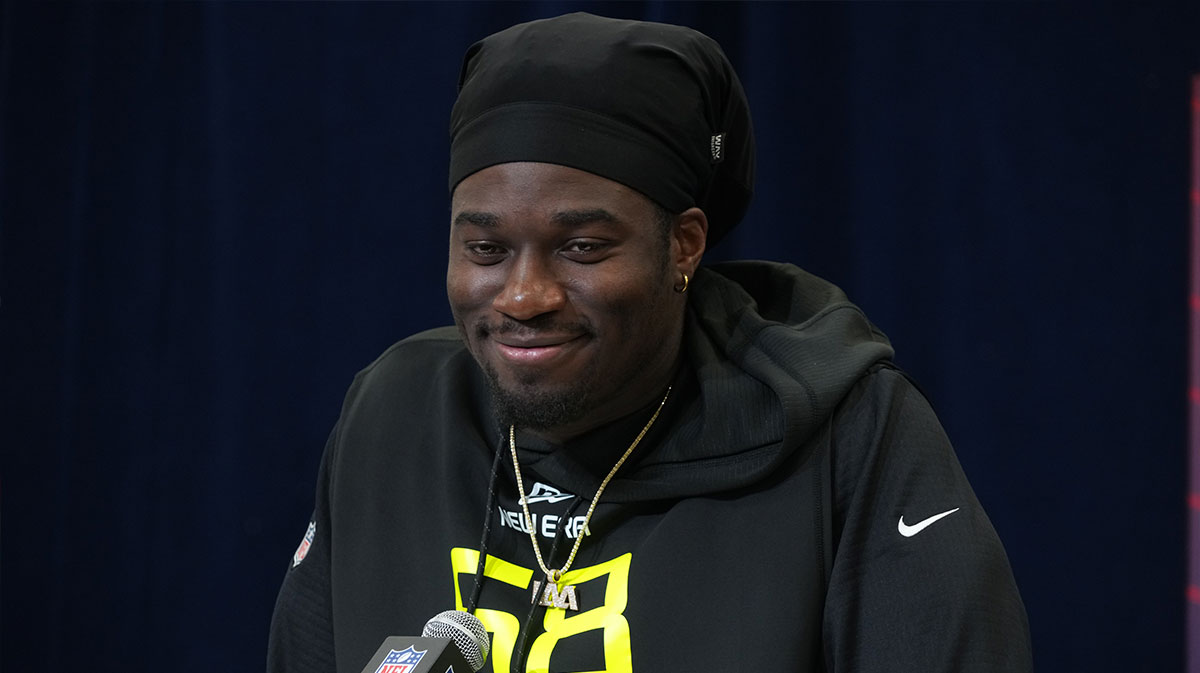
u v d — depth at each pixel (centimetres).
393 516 302
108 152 589
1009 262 511
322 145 569
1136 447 500
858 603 251
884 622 246
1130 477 500
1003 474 511
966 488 262
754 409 267
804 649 252
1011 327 510
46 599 601
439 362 321
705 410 271
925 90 517
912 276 520
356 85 567
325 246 568
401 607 292
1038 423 507
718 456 269
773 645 252
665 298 257
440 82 560
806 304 298
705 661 255
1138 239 501
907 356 520
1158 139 499
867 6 520
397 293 563
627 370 257
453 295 255
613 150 243
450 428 302
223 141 573
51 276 601
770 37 525
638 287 247
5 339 600
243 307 571
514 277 243
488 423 301
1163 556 497
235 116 572
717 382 272
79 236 588
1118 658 501
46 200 599
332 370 567
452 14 558
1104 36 502
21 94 597
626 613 264
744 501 266
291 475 569
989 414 512
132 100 588
